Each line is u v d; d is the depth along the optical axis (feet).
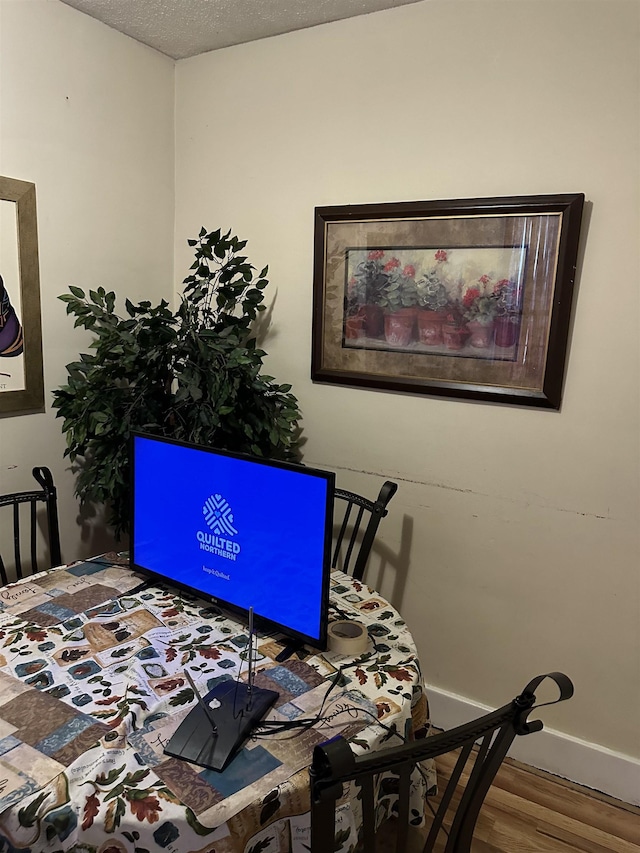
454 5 6.00
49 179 6.64
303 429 7.71
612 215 5.58
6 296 6.34
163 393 6.92
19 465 6.79
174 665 4.35
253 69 7.37
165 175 8.14
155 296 8.25
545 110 5.73
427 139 6.36
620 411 5.78
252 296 7.06
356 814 3.61
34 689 4.01
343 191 6.97
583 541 6.14
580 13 5.45
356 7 6.39
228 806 3.13
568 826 5.87
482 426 6.48
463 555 6.82
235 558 4.86
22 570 6.95
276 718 3.81
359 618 5.11
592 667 6.29
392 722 3.83
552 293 5.84
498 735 3.17
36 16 6.27
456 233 6.24
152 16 6.76
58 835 3.06
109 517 7.93
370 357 7.00
